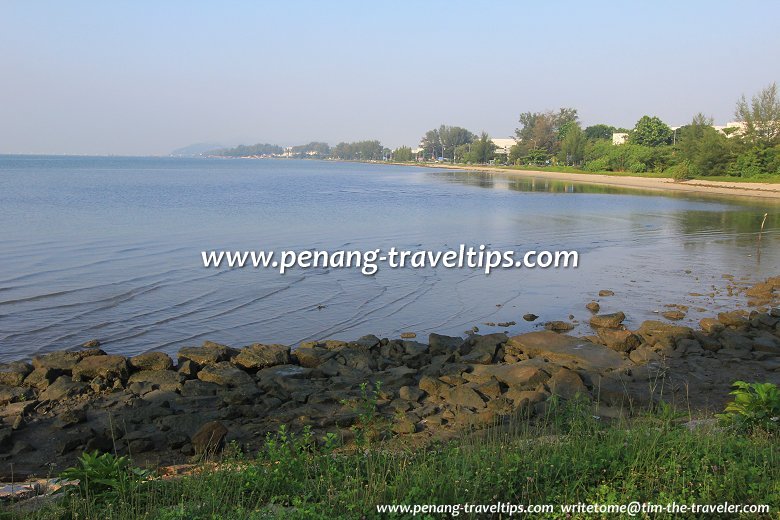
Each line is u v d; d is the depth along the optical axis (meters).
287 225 35.38
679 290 19.02
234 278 20.48
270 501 5.54
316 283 20.00
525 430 7.64
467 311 16.64
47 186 68.62
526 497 5.41
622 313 15.09
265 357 11.75
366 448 7.40
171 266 22.28
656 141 117.00
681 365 11.59
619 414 8.80
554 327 14.69
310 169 166.38
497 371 10.98
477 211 45.59
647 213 44.00
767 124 75.69
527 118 177.25
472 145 188.38
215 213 41.44
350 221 38.00
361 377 11.09
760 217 41.09
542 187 78.25
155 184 77.62
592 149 125.38
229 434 8.58
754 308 16.53
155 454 8.14
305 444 7.21
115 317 15.54
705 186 73.56
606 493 5.34
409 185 83.12
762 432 6.75
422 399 9.96
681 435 6.64
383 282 20.31
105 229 31.75
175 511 5.19
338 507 5.28
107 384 10.63
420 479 5.57
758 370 11.28
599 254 26.00
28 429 8.91
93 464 5.84
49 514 5.34
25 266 21.58
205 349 12.02
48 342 13.49
